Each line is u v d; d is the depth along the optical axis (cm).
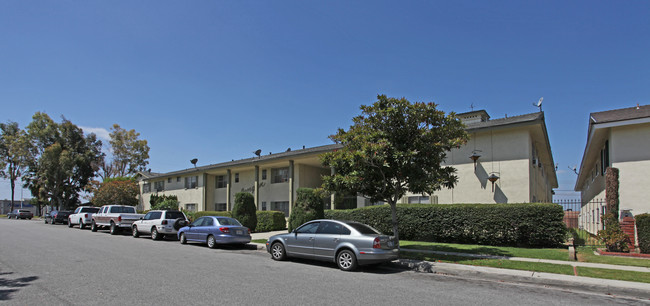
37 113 5272
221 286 760
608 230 1248
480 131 1745
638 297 742
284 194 2791
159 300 639
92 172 5409
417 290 763
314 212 1838
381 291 745
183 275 878
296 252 1137
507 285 840
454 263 1059
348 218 1883
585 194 2927
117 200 3731
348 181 1141
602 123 1435
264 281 823
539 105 1772
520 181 1636
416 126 1188
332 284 806
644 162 1388
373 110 1189
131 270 936
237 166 2934
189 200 3528
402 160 1127
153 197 3653
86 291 702
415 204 1689
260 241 1722
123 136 5991
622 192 1415
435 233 1584
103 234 2231
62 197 5031
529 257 1159
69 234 2127
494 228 1446
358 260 989
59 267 972
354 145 1180
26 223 3481
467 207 1523
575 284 820
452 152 1830
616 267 984
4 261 1070
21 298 647
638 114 1405
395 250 1055
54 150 4706
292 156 2494
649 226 1171
